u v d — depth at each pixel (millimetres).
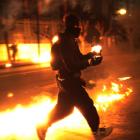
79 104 5918
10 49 31484
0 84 16094
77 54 5859
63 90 5906
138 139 6293
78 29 5934
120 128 7020
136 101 9664
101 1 38562
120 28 42000
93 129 6012
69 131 6996
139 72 18188
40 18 34344
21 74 21031
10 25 32281
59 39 5887
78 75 5879
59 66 5895
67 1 35719
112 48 40531
